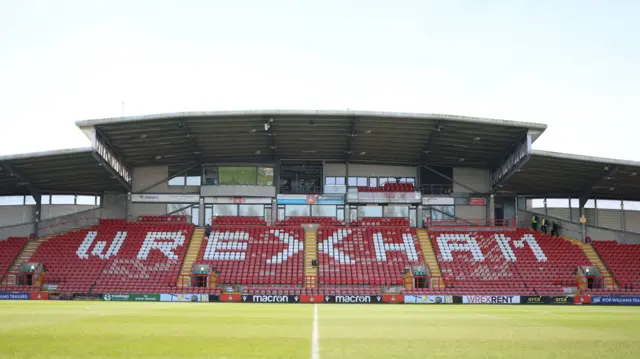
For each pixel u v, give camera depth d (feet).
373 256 178.91
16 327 51.70
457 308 118.52
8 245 178.29
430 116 155.84
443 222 197.47
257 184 196.24
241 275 169.27
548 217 199.62
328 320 68.08
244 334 47.14
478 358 34.73
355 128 165.78
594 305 148.97
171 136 168.04
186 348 37.60
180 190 197.06
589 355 36.50
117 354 34.76
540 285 167.22
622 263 177.88
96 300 151.12
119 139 165.89
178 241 182.60
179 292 156.56
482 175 201.46
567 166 169.48
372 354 35.78
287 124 164.14
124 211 196.95
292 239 185.57
